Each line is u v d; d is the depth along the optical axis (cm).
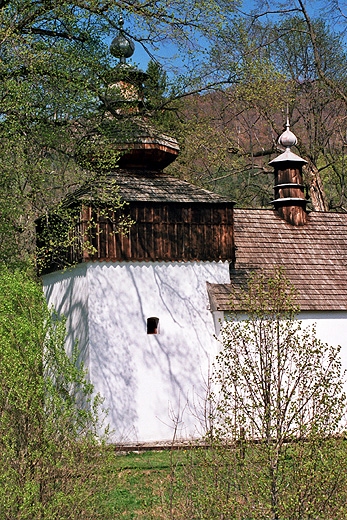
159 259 1855
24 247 2294
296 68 3688
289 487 851
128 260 1828
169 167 2945
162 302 1856
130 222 1756
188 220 1897
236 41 1984
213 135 2466
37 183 1752
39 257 2025
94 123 1872
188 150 2327
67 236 1755
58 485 952
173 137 2150
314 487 838
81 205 1792
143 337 1830
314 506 834
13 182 1769
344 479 845
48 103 1744
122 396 1789
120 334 1809
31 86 1702
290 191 2255
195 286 1894
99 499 1009
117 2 1791
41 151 1848
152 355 1830
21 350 1024
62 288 1998
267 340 972
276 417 877
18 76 1688
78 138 1872
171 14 1827
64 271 1952
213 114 2750
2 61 1642
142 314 1834
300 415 902
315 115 3744
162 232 1867
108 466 1010
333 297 2012
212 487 877
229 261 1934
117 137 1906
